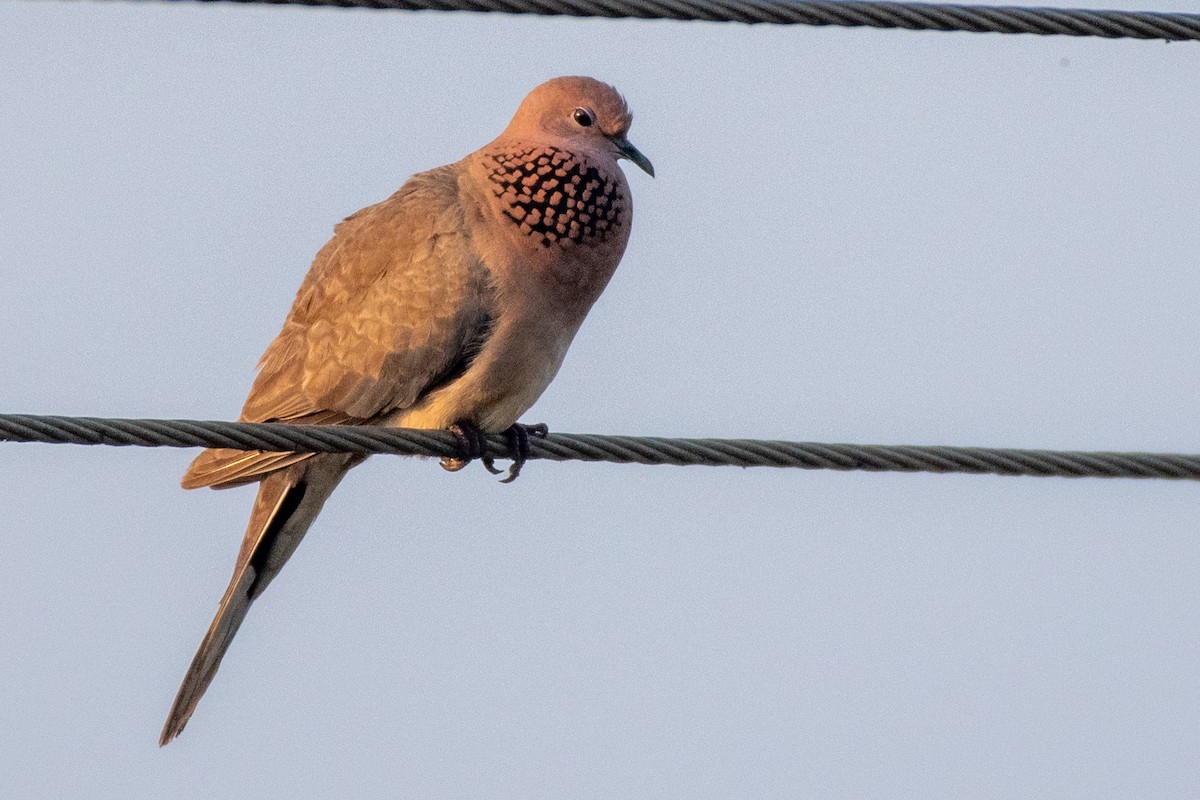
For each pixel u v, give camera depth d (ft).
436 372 38.40
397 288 38.29
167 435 30.42
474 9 30.96
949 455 30.96
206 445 30.73
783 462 31.22
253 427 31.07
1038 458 30.96
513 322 38.09
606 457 31.45
